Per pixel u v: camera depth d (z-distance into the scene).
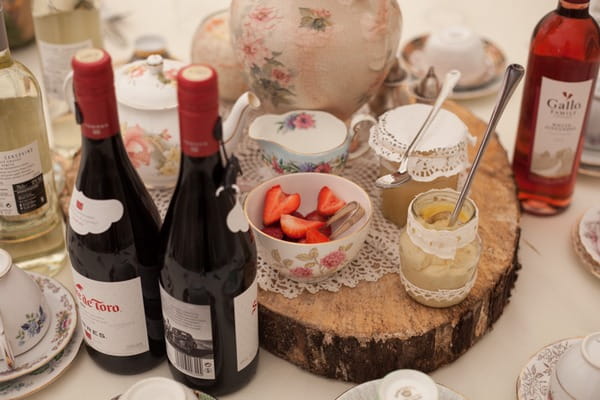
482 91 1.33
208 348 0.80
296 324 0.85
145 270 0.81
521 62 1.42
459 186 1.06
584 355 0.75
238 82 1.21
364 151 1.12
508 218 1.01
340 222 0.92
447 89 0.92
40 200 0.96
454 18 1.57
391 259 0.95
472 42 1.35
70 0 1.13
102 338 0.84
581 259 1.01
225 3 1.61
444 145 0.92
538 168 1.07
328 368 0.87
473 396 0.87
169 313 0.79
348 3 0.95
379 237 0.97
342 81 0.99
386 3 0.98
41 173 0.96
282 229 0.90
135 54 1.29
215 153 0.72
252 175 1.08
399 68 1.17
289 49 0.96
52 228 1.00
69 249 0.81
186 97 0.67
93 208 0.77
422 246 0.83
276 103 1.04
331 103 1.03
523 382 0.84
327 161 0.98
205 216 0.75
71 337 0.88
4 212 0.95
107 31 1.49
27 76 0.93
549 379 0.84
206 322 0.78
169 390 0.74
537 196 1.10
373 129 0.98
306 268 0.87
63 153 1.20
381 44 0.98
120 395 0.81
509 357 0.91
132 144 1.00
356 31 0.96
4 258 0.85
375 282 0.91
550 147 1.05
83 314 0.84
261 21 0.96
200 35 1.23
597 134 1.17
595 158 1.17
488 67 1.39
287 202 0.92
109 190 0.77
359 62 0.98
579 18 0.97
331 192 0.94
